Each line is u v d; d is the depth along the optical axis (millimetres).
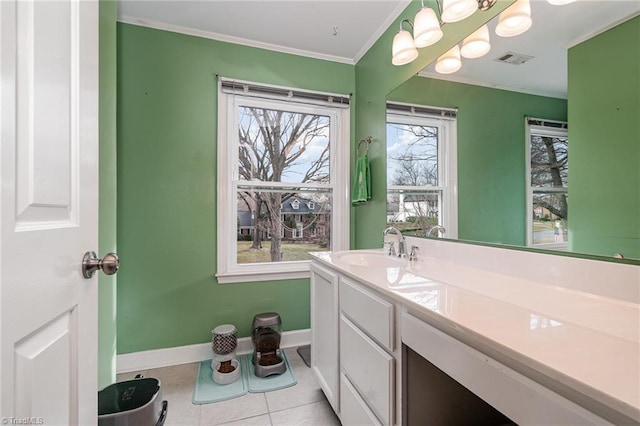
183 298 2141
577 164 937
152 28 2062
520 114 1121
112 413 1157
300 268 2422
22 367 470
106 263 739
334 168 2539
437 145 1580
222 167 2211
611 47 855
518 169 1140
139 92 2041
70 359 629
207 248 2193
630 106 811
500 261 1206
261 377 1919
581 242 923
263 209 2379
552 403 522
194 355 2145
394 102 1961
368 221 2311
